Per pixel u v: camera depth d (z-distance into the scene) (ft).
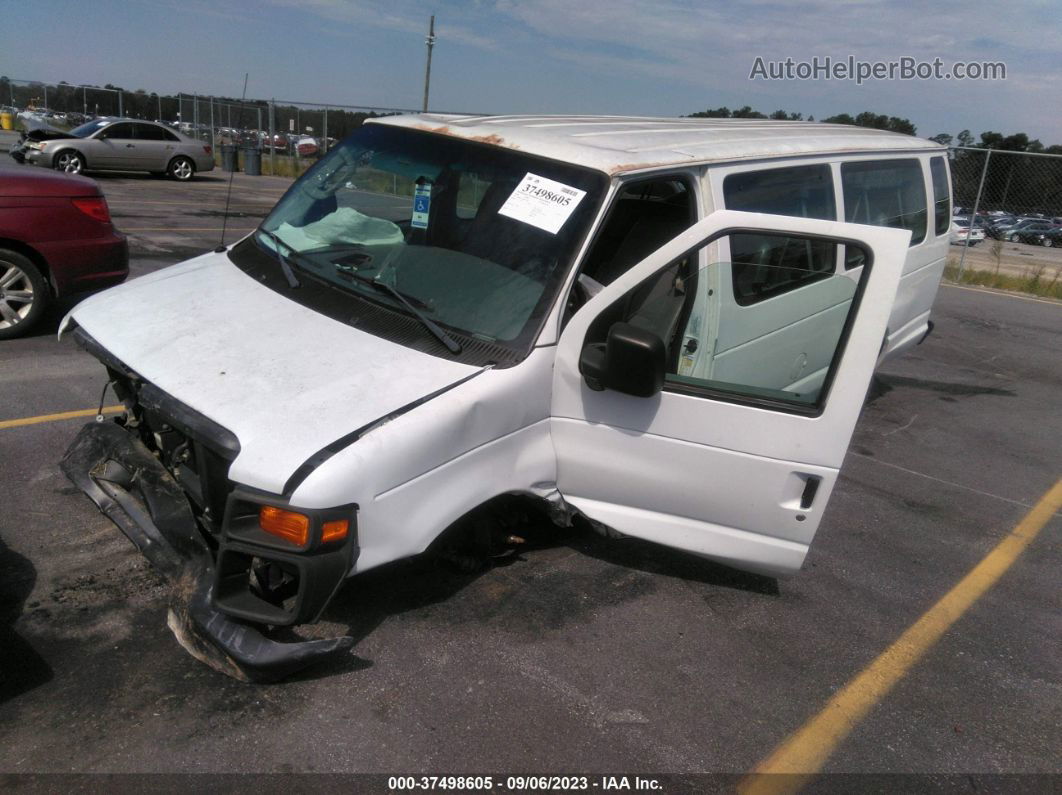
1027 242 97.96
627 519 11.07
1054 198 48.98
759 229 9.84
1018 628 12.51
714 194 11.85
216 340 9.97
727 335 11.09
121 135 66.13
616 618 11.48
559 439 10.80
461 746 8.89
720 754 9.28
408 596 11.29
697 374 11.12
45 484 13.33
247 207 53.72
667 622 11.57
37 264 20.61
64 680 9.19
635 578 12.54
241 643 8.71
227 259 12.66
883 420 21.54
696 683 10.39
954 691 10.86
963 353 29.53
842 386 9.86
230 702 9.13
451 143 11.96
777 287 10.61
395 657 10.11
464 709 9.42
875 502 16.55
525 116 13.94
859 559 14.15
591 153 11.04
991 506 16.89
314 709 9.16
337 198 12.39
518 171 11.19
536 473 10.73
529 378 10.09
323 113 78.69
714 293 10.96
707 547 10.96
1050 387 26.13
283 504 8.18
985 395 24.66
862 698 10.52
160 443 10.44
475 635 10.69
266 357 9.59
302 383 9.15
